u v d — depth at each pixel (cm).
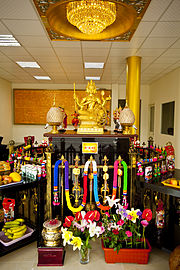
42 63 551
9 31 349
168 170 277
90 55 474
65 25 301
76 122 294
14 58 508
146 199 291
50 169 232
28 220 268
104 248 199
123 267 197
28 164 255
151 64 548
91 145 241
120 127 272
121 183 250
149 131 859
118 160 227
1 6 271
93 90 261
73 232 201
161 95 718
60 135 234
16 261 204
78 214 200
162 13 284
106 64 549
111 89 833
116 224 215
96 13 229
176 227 251
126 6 240
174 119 604
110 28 308
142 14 259
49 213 237
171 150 281
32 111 853
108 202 231
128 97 490
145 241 213
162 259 209
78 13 232
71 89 845
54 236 202
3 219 269
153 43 395
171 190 205
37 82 823
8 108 817
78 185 247
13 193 279
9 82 821
